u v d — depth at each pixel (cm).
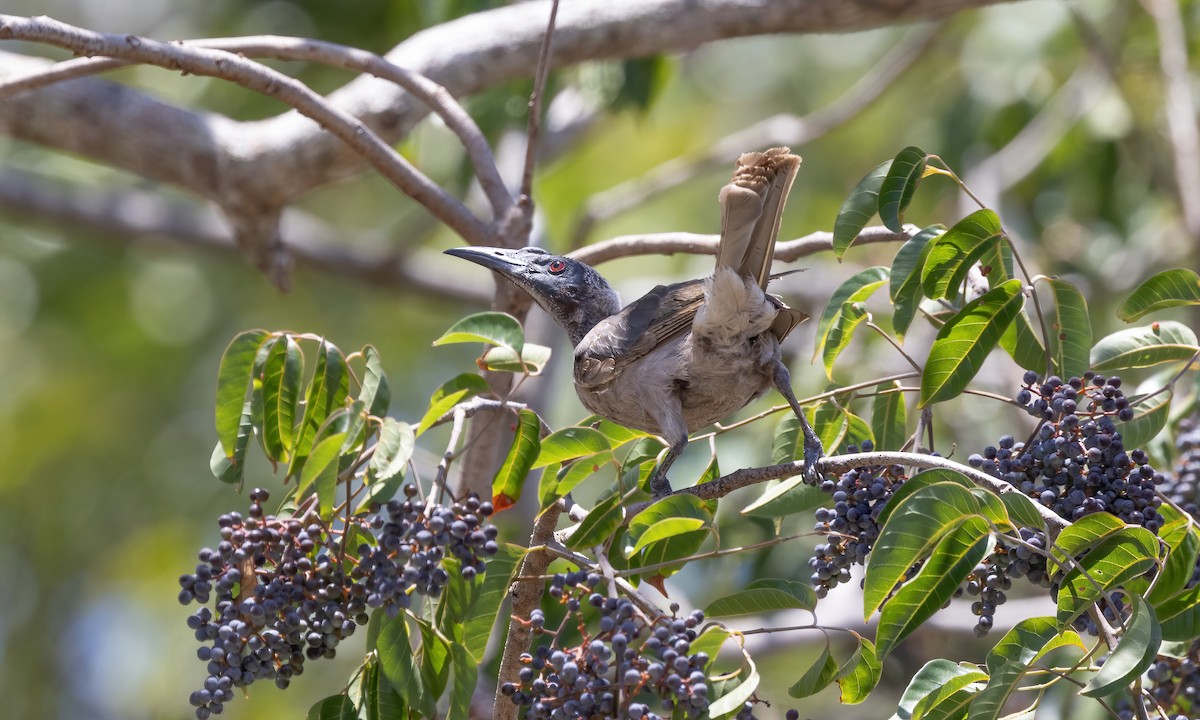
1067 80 1577
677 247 926
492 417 813
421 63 1141
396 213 1995
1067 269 1559
